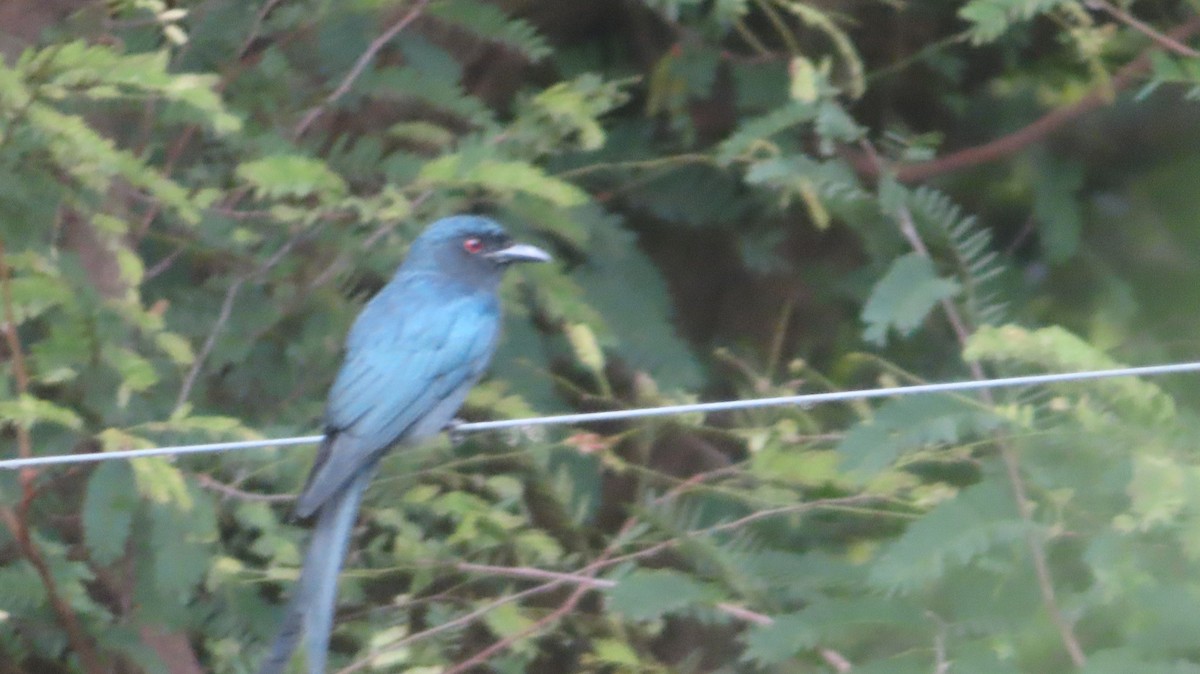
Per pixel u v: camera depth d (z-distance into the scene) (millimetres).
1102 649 9211
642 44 13367
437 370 11125
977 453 10750
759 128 11617
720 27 12977
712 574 11148
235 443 10086
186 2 11898
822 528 11633
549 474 12172
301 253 12047
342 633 11945
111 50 9883
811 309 13812
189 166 11945
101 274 10742
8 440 11008
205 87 9844
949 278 11094
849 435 10133
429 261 11602
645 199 13477
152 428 10102
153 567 10711
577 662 12867
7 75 9508
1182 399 10906
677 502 12086
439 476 11992
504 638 11500
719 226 13625
